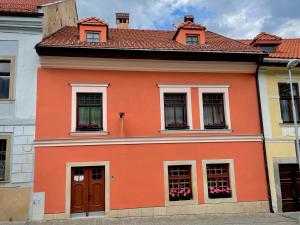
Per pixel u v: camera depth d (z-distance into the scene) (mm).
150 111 13070
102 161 12305
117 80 13086
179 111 13586
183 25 14992
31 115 12148
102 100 12844
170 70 13562
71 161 12078
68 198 11805
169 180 12844
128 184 12328
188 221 11312
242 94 13945
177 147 12953
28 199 11578
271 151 13602
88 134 12359
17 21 12633
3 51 12477
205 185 12844
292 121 14141
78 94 12812
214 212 12672
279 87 14367
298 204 13445
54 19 14562
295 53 15594
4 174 11648
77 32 15352
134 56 13023
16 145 11867
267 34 16062
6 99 12133
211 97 13930
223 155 13211
